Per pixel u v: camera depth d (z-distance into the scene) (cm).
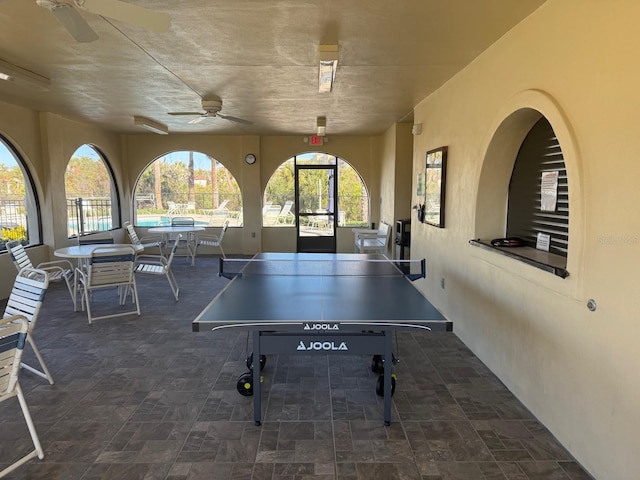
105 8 192
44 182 595
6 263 521
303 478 202
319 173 897
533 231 298
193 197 895
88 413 259
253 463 212
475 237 339
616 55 179
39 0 190
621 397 180
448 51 322
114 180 839
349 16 261
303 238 912
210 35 294
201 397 280
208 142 868
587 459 204
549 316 236
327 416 256
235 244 905
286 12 255
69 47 321
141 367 327
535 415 254
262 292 278
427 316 223
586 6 199
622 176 177
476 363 333
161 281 636
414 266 525
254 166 868
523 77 261
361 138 870
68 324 428
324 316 223
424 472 206
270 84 434
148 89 457
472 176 347
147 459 215
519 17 257
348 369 324
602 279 190
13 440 231
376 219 880
